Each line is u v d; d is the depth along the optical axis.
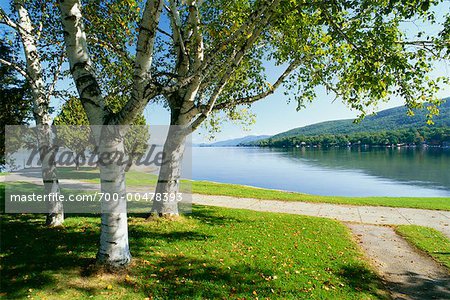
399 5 5.85
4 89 9.75
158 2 4.57
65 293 4.82
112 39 7.98
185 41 8.57
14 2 7.89
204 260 6.62
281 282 5.89
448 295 5.98
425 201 17.48
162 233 8.34
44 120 8.31
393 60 6.34
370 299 5.61
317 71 9.04
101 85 9.66
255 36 6.21
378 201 17.33
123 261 5.74
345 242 9.20
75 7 5.02
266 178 49.47
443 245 9.26
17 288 4.86
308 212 14.35
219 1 8.95
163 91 5.21
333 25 6.04
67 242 7.22
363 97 9.89
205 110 7.57
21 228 8.39
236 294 5.27
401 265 7.57
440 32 7.39
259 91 10.43
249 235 8.98
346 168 64.12
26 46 7.82
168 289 5.22
